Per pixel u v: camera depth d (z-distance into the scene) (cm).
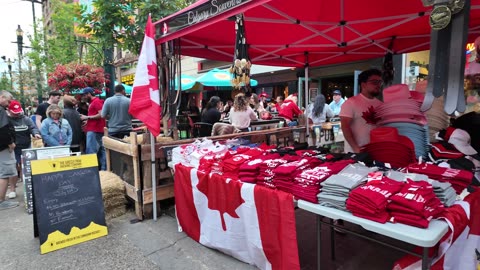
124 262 271
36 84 1430
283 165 230
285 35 402
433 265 163
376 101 299
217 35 388
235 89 265
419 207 149
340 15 340
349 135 300
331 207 184
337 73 934
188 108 838
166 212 390
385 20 351
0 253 294
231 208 254
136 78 337
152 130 335
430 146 245
